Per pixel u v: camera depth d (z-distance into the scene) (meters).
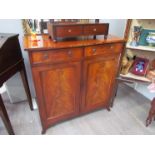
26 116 1.65
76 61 1.18
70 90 1.32
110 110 1.76
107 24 1.23
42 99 1.23
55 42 1.12
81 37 1.31
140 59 1.70
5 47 1.13
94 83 1.43
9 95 1.77
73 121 1.59
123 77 1.63
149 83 1.54
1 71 1.11
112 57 1.36
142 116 1.68
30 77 1.76
